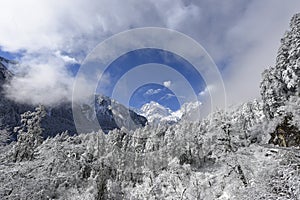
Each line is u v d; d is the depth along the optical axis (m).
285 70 34.25
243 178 21.50
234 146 23.77
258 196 15.62
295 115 27.38
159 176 37.88
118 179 39.50
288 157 18.02
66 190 28.52
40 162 30.84
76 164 33.97
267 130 29.81
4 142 35.16
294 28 34.81
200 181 28.84
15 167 28.11
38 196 24.64
